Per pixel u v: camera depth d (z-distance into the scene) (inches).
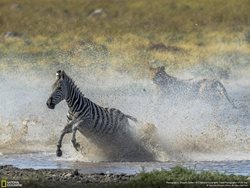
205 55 3622.0
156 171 1147.3
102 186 1081.4
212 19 4832.7
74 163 1473.9
